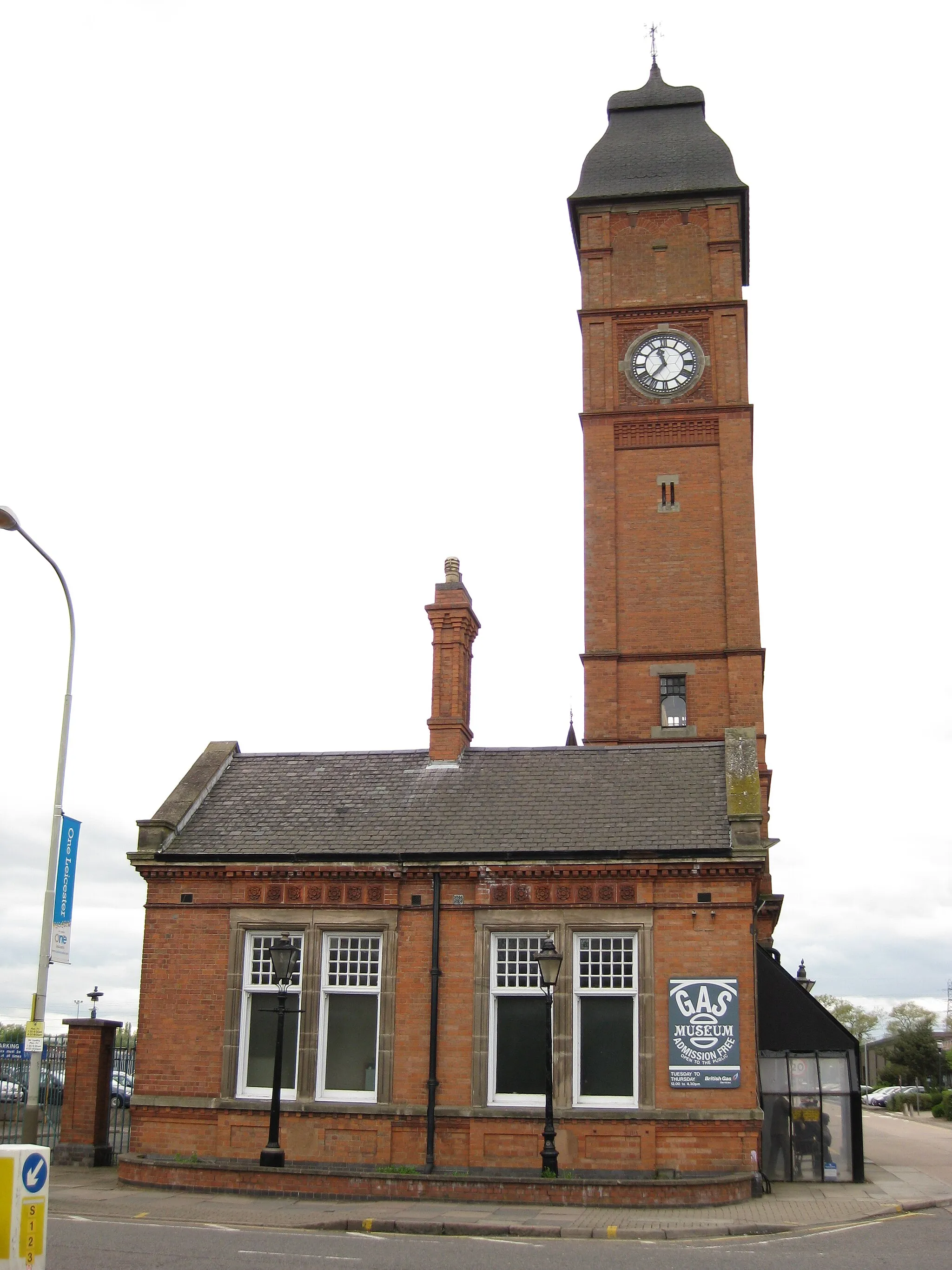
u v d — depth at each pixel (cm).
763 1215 2075
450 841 2659
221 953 2645
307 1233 1812
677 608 4169
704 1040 2420
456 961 2555
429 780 2930
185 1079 2586
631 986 2502
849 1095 2822
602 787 2803
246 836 2766
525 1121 2428
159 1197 2195
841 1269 1540
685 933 2483
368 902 2614
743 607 4125
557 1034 2473
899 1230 1962
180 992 2636
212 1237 1714
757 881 2567
